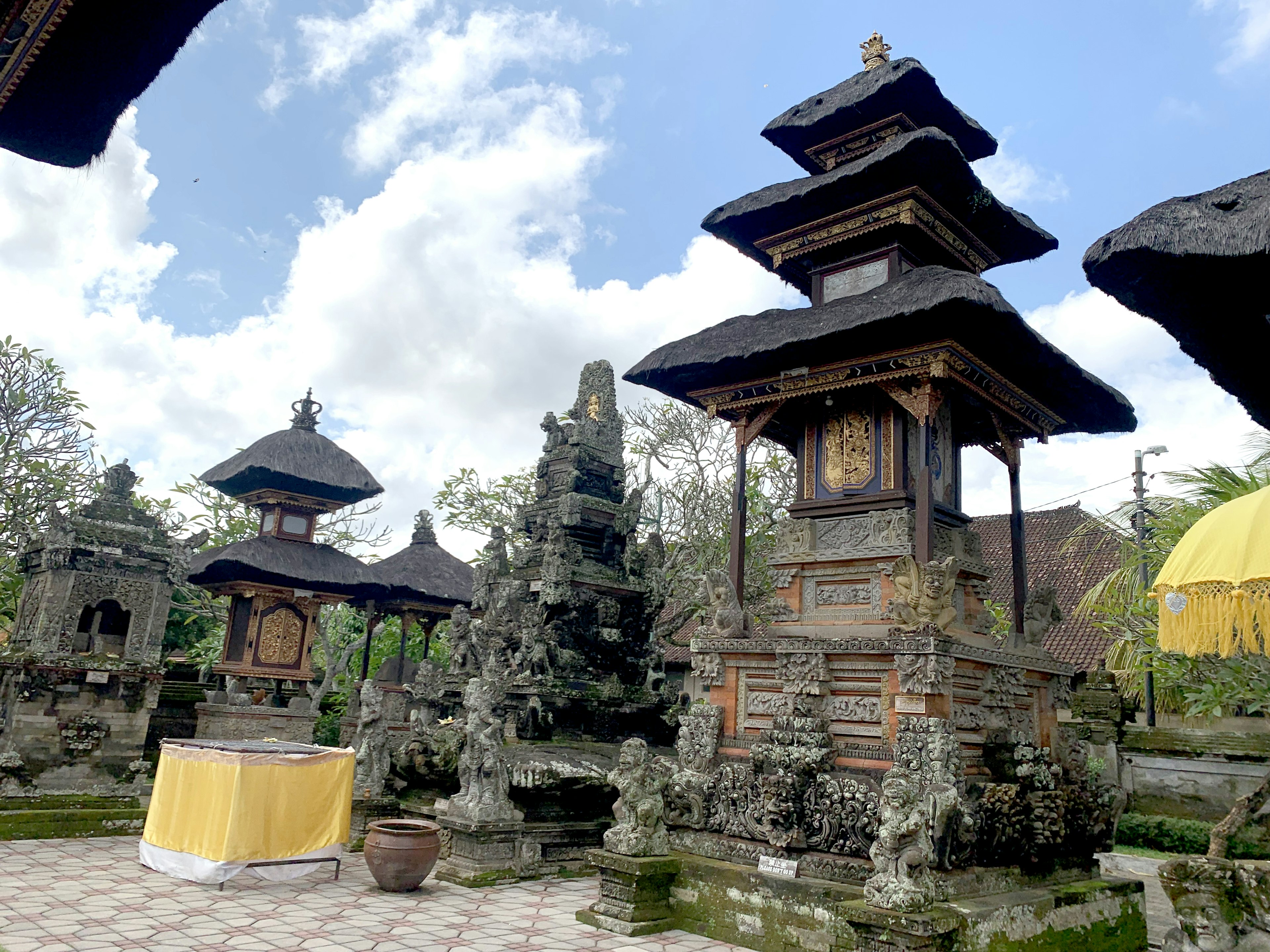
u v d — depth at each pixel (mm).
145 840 12125
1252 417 8656
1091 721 20125
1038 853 10047
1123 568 19281
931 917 7641
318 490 21359
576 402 17641
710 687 11422
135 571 16188
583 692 14859
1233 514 6695
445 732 14375
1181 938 6160
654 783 10422
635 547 16812
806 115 12961
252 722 18688
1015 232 12961
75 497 24016
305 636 20500
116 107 6465
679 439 24750
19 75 5809
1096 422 13008
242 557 19359
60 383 24172
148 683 15898
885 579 10695
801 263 13367
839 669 10266
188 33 5984
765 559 22094
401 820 12117
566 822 13141
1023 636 11781
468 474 27891
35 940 8258
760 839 9867
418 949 8586
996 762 10094
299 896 10680
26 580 16625
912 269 12125
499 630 15508
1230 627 6586
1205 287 6840
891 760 9570
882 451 11430
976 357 10789
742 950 9031
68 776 14938
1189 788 18922
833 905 8625
